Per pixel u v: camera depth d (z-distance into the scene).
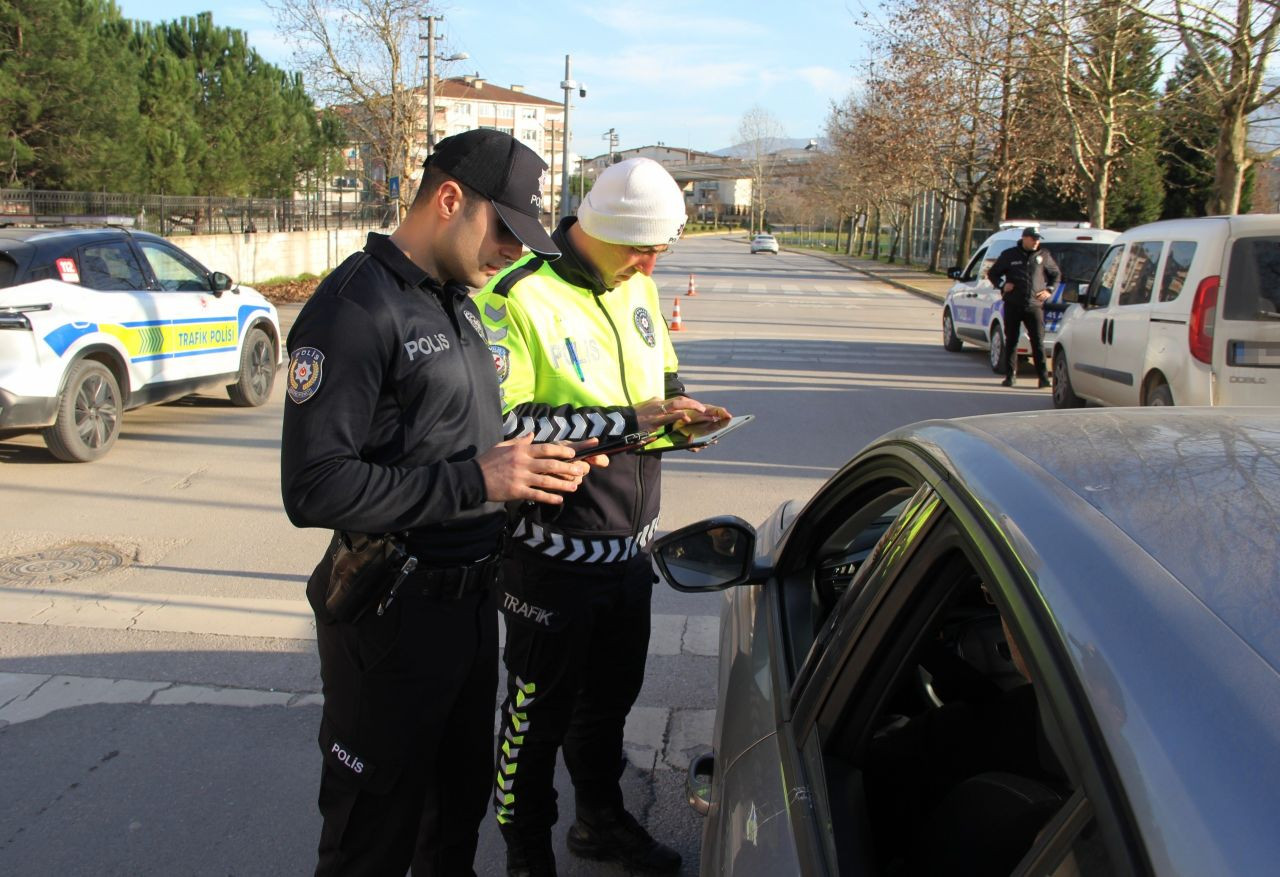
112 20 25.61
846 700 1.73
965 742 1.99
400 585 2.02
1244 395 6.94
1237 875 0.84
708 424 2.60
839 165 59.16
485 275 2.07
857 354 14.95
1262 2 12.56
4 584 5.09
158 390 8.34
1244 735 0.93
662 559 2.58
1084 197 29.30
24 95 19.70
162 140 24.66
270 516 6.30
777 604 2.48
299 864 3.00
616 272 2.53
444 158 1.98
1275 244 6.87
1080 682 1.07
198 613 4.75
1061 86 19.77
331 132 34.94
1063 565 1.21
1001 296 12.23
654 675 4.23
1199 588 1.10
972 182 35.91
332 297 1.91
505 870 3.05
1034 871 1.10
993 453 1.59
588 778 2.93
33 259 7.31
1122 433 1.62
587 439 2.47
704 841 1.99
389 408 1.96
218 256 22.70
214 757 3.54
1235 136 13.54
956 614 2.23
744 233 126.69
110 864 2.98
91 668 4.18
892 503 2.23
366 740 2.08
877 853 1.69
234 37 29.41
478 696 2.25
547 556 2.55
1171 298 7.53
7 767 3.46
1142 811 0.94
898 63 29.34
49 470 7.35
